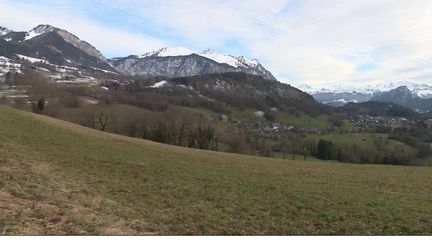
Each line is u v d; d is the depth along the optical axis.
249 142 122.06
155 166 29.92
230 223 15.58
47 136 38.41
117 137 56.56
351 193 24.31
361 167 45.94
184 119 124.56
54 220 13.36
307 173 35.53
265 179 28.83
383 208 19.50
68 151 31.09
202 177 27.02
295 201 20.61
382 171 40.66
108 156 32.09
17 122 43.53
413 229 15.82
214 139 105.12
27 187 16.91
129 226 13.91
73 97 137.25
